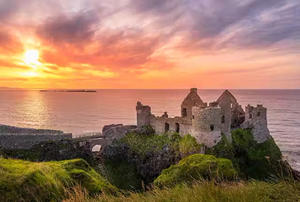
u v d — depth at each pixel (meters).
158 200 6.61
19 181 7.20
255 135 45.69
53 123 108.38
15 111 147.75
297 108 172.12
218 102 42.69
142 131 49.25
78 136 47.47
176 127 45.19
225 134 41.62
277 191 6.58
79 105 189.50
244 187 6.87
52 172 8.58
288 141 80.62
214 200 5.74
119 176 40.06
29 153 39.16
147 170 39.78
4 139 37.94
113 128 48.09
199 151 36.88
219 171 15.73
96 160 44.72
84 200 7.16
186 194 6.40
